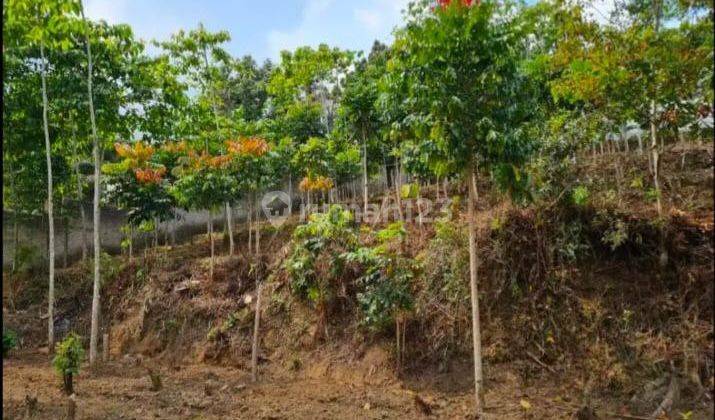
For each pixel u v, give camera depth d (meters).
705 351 5.29
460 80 5.25
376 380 6.71
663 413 4.94
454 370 6.39
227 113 16.22
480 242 6.97
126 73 9.30
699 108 5.39
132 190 10.93
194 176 9.70
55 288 11.55
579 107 8.02
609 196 6.69
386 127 8.73
